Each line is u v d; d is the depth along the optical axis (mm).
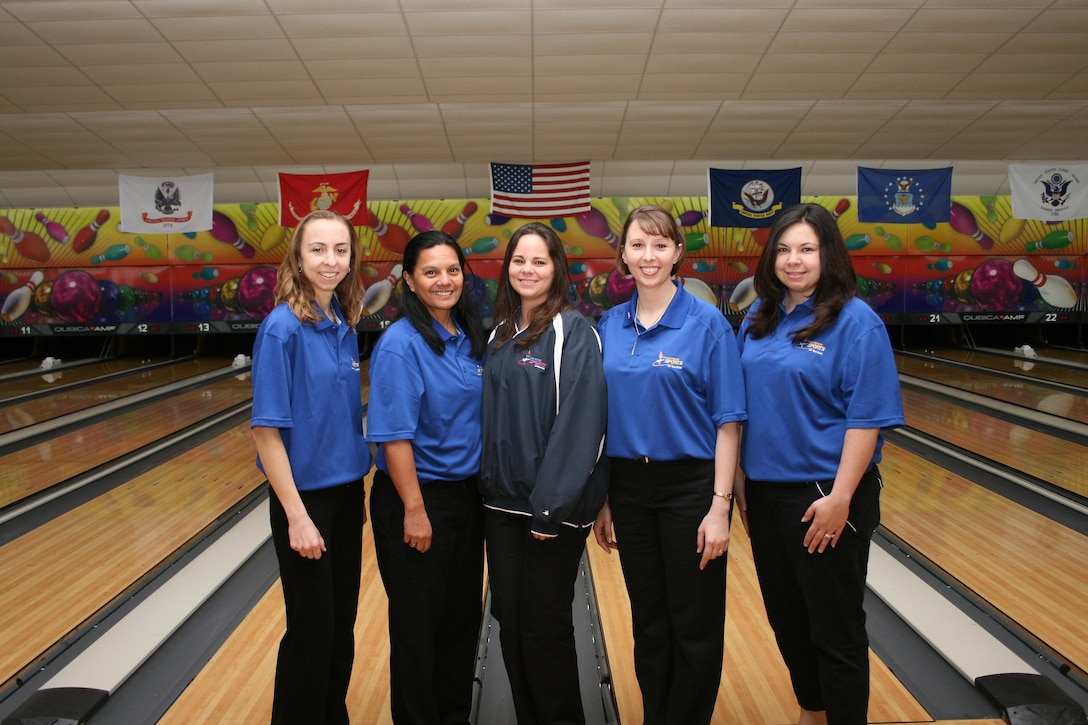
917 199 9203
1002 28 5867
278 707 2031
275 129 8023
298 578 1967
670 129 8180
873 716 2311
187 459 5480
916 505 4297
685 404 2033
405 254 2107
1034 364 9898
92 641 2818
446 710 2232
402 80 6688
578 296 11484
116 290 11430
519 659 2090
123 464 5324
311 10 5547
